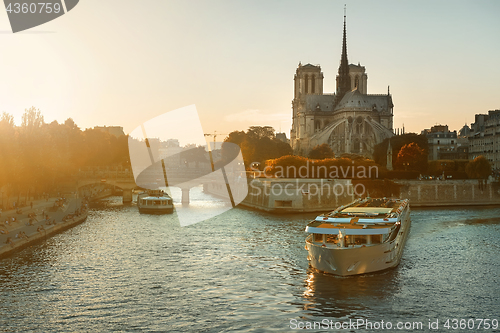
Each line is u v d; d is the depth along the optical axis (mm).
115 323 39688
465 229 87562
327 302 44531
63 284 50250
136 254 64562
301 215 109438
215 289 48781
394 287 48906
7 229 72562
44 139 109438
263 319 40469
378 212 64625
